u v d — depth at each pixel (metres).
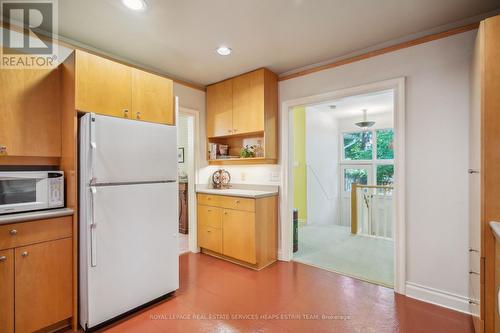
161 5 1.88
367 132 6.24
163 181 2.30
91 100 1.95
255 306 2.20
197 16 2.03
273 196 3.28
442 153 2.18
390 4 1.89
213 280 2.72
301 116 5.21
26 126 1.95
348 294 2.40
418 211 2.29
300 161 5.23
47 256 1.81
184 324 1.94
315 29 2.23
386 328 1.88
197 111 3.64
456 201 2.12
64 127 2.06
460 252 2.10
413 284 2.32
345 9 1.95
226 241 3.23
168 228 2.32
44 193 1.89
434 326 1.90
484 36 1.52
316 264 3.16
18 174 1.78
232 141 3.82
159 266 2.25
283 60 2.88
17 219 1.67
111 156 1.94
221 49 2.60
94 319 1.84
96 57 1.99
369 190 4.48
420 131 2.28
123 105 2.13
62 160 2.12
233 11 1.96
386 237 4.25
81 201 1.92
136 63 2.92
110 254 1.93
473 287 1.83
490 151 1.50
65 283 1.88
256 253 2.95
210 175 3.84
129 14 1.99
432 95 2.22
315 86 2.97
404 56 2.36
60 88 2.13
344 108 5.33
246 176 3.67
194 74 3.29
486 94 1.51
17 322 1.67
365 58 2.59
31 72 1.99
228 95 3.43
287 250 3.27
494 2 1.85
